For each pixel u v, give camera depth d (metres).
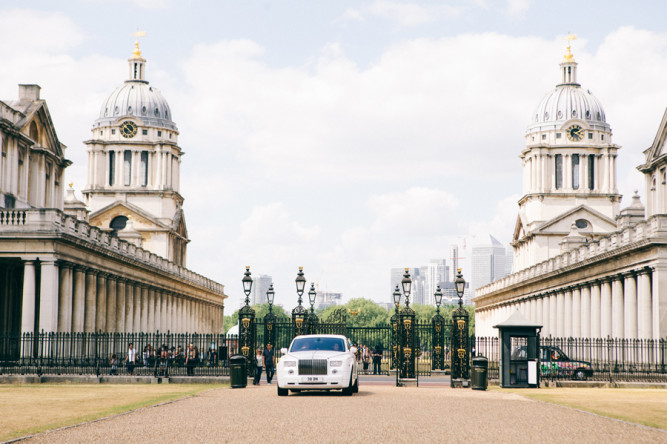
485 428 31.00
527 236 167.50
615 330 90.75
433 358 87.00
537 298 130.00
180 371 69.50
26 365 67.75
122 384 58.56
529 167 178.12
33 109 90.19
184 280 136.75
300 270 80.19
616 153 175.12
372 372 87.75
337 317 95.38
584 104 177.50
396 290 85.19
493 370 66.69
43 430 29.80
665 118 93.31
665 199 94.75
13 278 87.75
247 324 70.12
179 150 174.00
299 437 27.97
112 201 167.38
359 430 29.84
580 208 162.50
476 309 194.88
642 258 82.00
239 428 30.30
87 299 88.19
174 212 168.50
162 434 28.77
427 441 27.38
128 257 98.75
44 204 94.19
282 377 45.94
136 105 172.38
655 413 37.09
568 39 183.50
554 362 67.62
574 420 33.97
